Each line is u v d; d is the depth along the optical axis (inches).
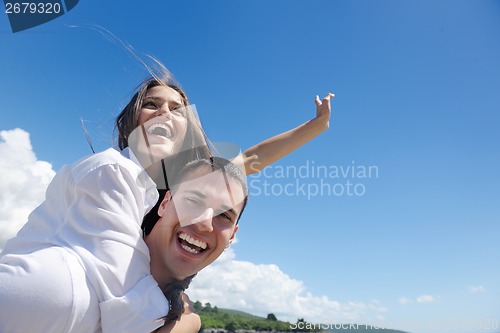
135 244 23.4
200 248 25.2
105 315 20.6
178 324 25.7
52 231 23.3
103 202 23.4
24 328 18.1
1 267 19.1
